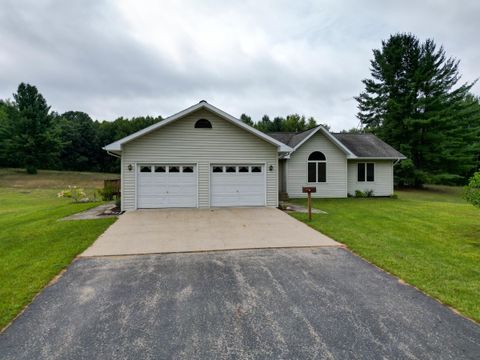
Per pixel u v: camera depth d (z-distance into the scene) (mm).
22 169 41188
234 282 4500
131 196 11852
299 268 5137
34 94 39250
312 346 2861
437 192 24516
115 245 6598
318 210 11914
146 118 52719
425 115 24766
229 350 2803
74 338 3006
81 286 4348
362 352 2766
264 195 12789
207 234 7680
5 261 5438
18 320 3361
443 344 2889
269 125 46688
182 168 12219
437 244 6609
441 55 25078
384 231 7926
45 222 9289
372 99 29734
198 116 12266
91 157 47875
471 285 4297
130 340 2971
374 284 4398
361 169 18047
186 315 3479
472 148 24797
